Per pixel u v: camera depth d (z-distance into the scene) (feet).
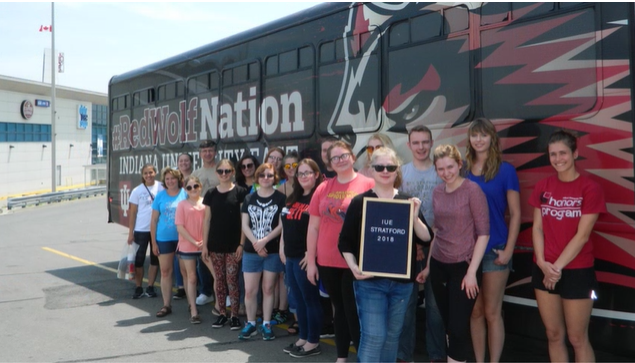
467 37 14.03
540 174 12.64
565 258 11.33
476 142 12.80
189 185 19.70
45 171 119.85
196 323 20.27
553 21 12.40
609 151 11.58
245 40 22.36
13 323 20.58
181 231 19.84
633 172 11.27
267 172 17.43
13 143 110.73
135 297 24.56
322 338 18.42
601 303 11.86
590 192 11.17
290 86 19.93
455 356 12.39
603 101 11.66
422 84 15.14
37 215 73.56
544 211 11.81
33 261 36.11
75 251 40.83
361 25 17.06
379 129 16.39
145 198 24.20
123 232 54.08
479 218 12.16
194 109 26.11
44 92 118.21
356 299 11.99
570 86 12.14
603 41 11.66
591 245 11.52
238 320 19.34
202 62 25.35
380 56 16.38
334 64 17.99
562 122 12.27
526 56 12.85
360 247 11.46
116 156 34.65
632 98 11.28
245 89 22.35
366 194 11.84
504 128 13.26
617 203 11.48
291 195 16.06
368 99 16.75
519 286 13.26
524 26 12.90
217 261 19.30
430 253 12.94
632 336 11.43
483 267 12.85
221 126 23.98
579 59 12.00
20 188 112.88
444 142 14.56
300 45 19.47
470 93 13.96
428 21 15.02
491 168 12.72
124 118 33.45
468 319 12.35
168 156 28.48
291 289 16.58
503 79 13.29
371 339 11.52
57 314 21.90
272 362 16.07
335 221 13.47
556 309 12.00
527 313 13.16
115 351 17.20
